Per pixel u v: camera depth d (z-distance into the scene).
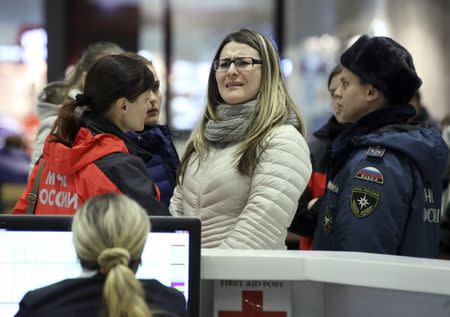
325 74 18.38
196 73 19.23
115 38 19.28
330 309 3.79
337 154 5.32
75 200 4.70
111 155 4.73
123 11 19.33
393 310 3.59
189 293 3.48
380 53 5.37
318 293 3.81
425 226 5.00
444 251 8.89
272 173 4.85
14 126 17.78
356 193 4.85
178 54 19.34
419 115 9.21
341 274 3.49
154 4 19.48
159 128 7.01
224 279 3.65
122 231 2.99
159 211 4.62
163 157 6.82
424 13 17.09
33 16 18.19
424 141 4.98
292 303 3.81
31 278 3.47
